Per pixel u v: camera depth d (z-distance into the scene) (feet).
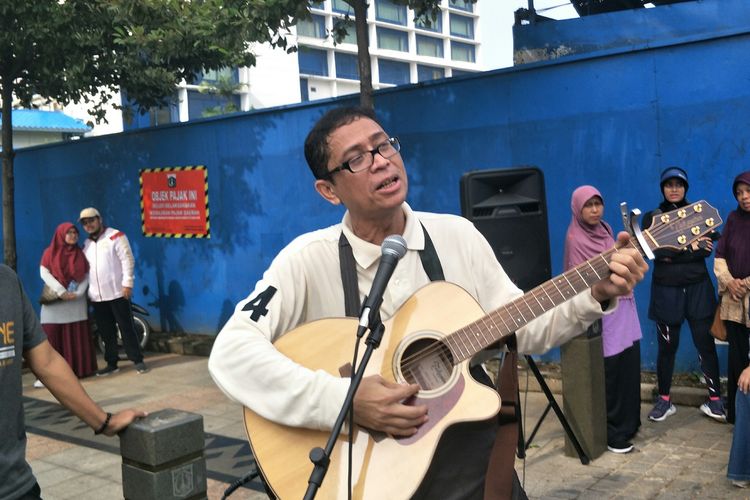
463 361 6.53
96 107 31.42
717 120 18.48
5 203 28.12
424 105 23.00
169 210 30.58
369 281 6.89
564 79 20.52
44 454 17.66
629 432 15.44
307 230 26.99
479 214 15.47
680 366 19.48
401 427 6.28
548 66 20.71
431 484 6.32
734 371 16.47
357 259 6.86
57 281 25.31
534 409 18.72
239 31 19.62
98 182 32.99
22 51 25.84
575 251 16.08
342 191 6.64
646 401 18.74
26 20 24.36
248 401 6.64
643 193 19.66
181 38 24.35
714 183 18.65
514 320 6.45
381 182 6.45
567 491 13.57
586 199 15.80
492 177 15.37
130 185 31.83
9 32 24.82
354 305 6.84
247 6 18.99
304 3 18.70
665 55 19.01
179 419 8.59
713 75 18.43
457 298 6.77
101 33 26.00
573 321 6.48
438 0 20.80
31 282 36.76
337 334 6.80
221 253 29.25
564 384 15.24
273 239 27.84
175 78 30.01
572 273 6.37
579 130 20.43
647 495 13.20
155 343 30.25
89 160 33.17
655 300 17.37
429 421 6.33
